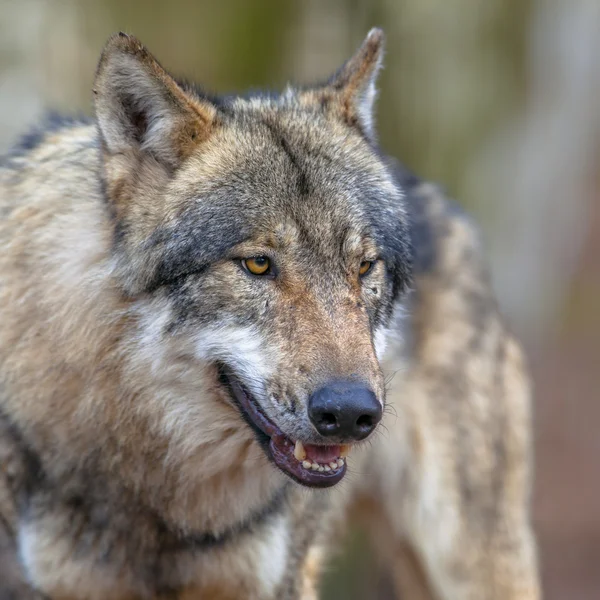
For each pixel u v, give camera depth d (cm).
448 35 2327
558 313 3089
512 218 2542
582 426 2872
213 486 1011
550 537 2403
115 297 954
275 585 1059
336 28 2369
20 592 1146
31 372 979
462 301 1361
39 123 1146
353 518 1444
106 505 1002
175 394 964
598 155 3669
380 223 995
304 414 869
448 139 2377
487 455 1349
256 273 924
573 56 2631
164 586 1046
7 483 1017
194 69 2241
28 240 995
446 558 1345
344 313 912
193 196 941
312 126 1014
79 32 2098
